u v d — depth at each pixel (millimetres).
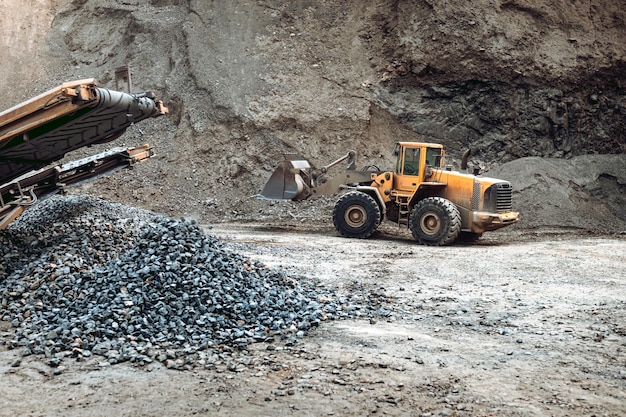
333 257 11297
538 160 18531
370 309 7469
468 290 8648
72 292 6883
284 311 6875
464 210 13891
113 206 12469
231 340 6035
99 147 20266
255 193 18625
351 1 22406
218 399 4730
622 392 4984
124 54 23125
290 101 20156
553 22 20844
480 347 6090
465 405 4680
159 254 7145
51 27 24781
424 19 21078
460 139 20344
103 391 4859
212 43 21594
